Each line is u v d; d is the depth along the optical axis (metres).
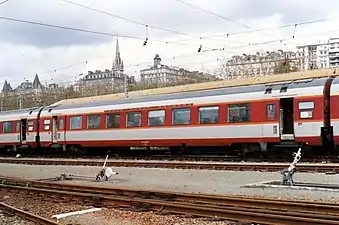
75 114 33.03
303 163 22.03
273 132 23.47
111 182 18.09
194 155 29.06
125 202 12.34
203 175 19.25
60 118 34.16
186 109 26.80
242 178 17.70
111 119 30.59
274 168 19.69
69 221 10.84
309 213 9.88
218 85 30.36
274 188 14.44
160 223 10.06
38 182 17.73
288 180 14.94
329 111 21.86
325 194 13.00
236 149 25.58
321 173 18.09
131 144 29.45
